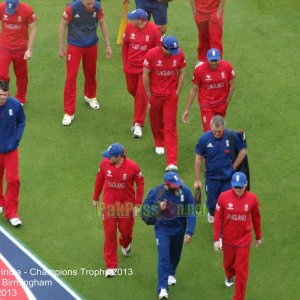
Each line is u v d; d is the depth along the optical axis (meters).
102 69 65.06
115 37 68.56
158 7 62.91
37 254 48.94
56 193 53.41
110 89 63.12
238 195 43.66
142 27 56.06
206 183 49.34
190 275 47.84
